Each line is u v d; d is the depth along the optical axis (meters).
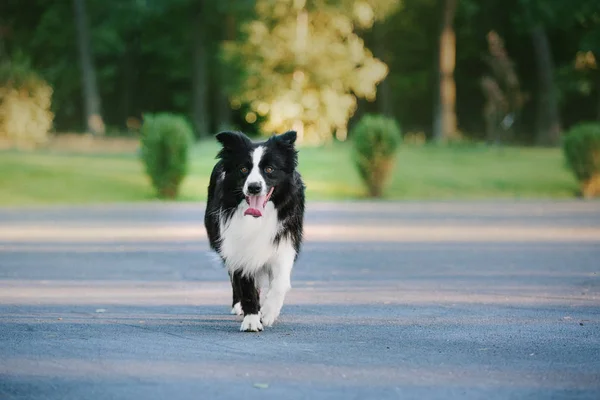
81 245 15.41
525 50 56.16
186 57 59.31
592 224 19.47
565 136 28.84
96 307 9.17
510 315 8.72
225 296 9.97
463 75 58.91
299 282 11.13
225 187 8.09
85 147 39.38
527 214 22.22
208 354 6.82
